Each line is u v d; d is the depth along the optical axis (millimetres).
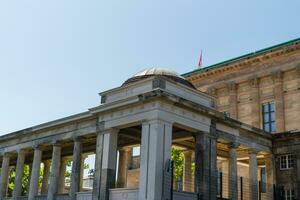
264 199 51719
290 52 57781
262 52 60250
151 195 34250
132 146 50156
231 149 44406
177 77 42875
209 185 39688
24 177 75938
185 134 44906
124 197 37688
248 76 62000
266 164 50312
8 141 56500
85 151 56188
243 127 45688
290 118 56156
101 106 41438
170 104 37438
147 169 35406
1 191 55219
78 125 46125
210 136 41219
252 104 60625
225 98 64562
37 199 49312
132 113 38688
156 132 35719
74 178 44781
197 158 40250
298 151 47875
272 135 50094
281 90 57875
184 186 48875
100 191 39625
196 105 39219
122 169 50312
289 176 48156
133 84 40000
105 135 41188
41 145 51188
